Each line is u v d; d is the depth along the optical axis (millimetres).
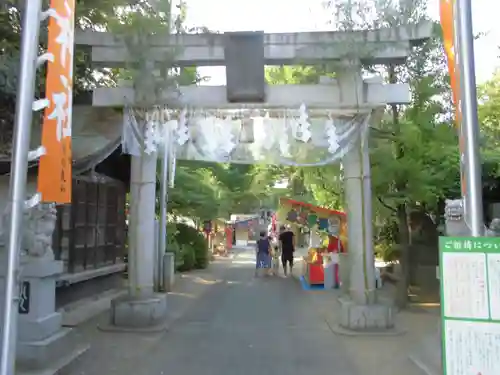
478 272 3725
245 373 6254
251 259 28031
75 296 10781
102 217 12242
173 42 8406
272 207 41844
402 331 8320
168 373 6215
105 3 9281
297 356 7023
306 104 8297
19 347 5684
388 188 10555
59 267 6309
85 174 10039
